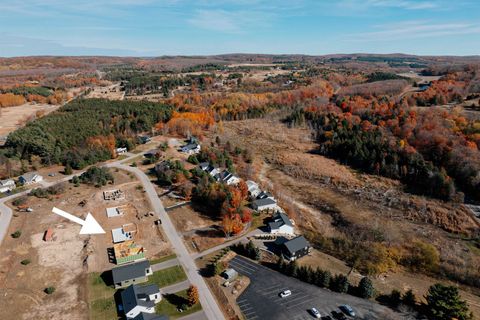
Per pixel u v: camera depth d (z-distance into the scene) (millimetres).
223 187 83375
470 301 54375
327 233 75438
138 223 75750
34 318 49469
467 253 69312
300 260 64125
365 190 98625
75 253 64750
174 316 49781
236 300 53062
